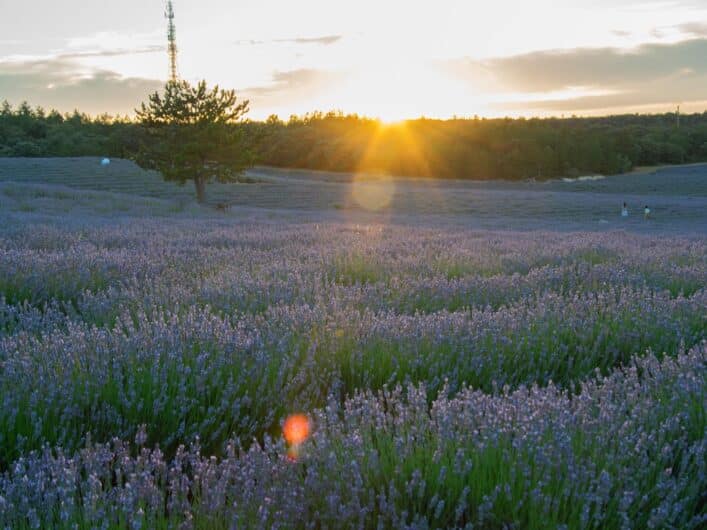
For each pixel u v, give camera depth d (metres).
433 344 4.61
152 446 3.33
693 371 3.94
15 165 73.31
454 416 3.13
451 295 6.82
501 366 4.49
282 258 9.76
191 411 3.54
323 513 2.46
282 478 2.58
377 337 4.70
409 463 2.70
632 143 162.25
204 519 2.29
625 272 8.48
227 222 22.56
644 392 3.53
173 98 43.16
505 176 147.00
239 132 44.12
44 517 2.31
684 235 21.83
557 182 111.44
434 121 199.62
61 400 3.35
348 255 9.59
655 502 2.52
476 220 43.28
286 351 4.34
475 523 2.42
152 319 5.20
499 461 2.71
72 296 6.74
